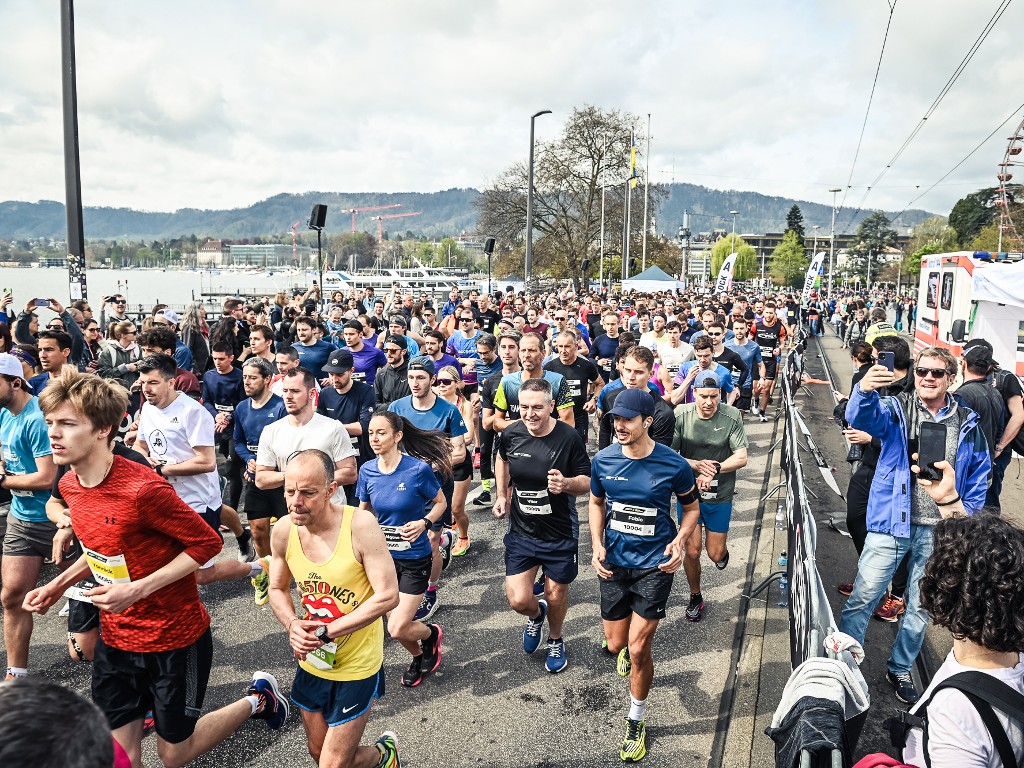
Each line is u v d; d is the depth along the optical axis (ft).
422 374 18.98
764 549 22.02
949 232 265.95
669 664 15.35
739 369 29.71
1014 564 5.61
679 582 19.75
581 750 12.43
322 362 28.66
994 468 17.97
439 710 13.62
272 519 17.49
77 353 31.65
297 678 10.23
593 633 16.81
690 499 12.55
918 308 61.93
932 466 11.84
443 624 17.21
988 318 43.29
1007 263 43.50
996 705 5.45
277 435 16.66
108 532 9.56
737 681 14.61
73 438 9.14
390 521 14.06
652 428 17.37
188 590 10.12
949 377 13.26
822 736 7.19
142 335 22.43
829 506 26.23
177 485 15.85
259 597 18.11
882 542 13.79
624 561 12.71
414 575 14.06
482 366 32.09
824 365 70.49
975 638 5.66
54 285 103.09
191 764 11.89
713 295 102.89
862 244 424.05
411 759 12.14
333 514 9.91
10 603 13.51
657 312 29.55
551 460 14.12
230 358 22.25
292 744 12.53
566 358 23.98
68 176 38.17
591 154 167.53
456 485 20.99
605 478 12.64
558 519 14.40
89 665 15.14
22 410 13.37
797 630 14.03
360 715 10.05
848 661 9.52
